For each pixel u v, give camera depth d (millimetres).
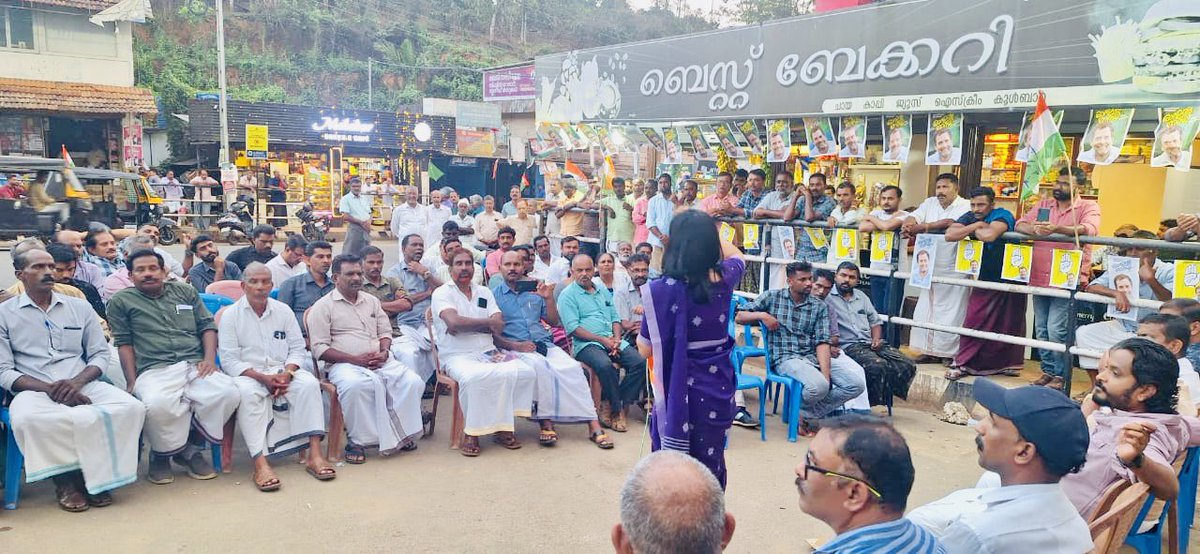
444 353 5574
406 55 39219
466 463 5035
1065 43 5746
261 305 4945
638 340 3375
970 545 2270
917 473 4906
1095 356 5367
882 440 1957
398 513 4211
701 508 1681
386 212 21797
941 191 6562
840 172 10195
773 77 7746
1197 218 4953
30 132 19906
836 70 7199
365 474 4793
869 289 7746
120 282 6137
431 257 7699
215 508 4207
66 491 4105
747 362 7574
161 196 19562
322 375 5266
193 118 21391
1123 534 2676
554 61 10586
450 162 24562
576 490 4605
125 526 3941
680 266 3174
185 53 32312
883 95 6871
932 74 6527
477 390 5125
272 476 4504
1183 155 5281
